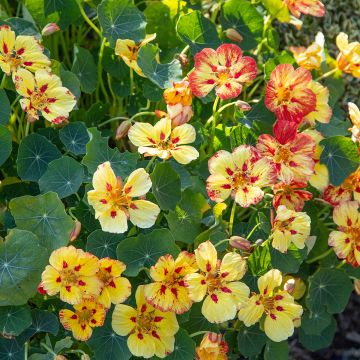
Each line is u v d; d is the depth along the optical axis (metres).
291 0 0.79
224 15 0.82
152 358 0.68
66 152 0.73
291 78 0.72
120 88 0.81
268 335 0.68
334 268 0.78
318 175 0.75
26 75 0.68
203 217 0.72
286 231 0.68
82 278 0.63
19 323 0.65
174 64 0.77
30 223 0.66
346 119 0.91
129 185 0.64
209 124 0.76
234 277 0.65
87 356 0.65
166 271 0.64
